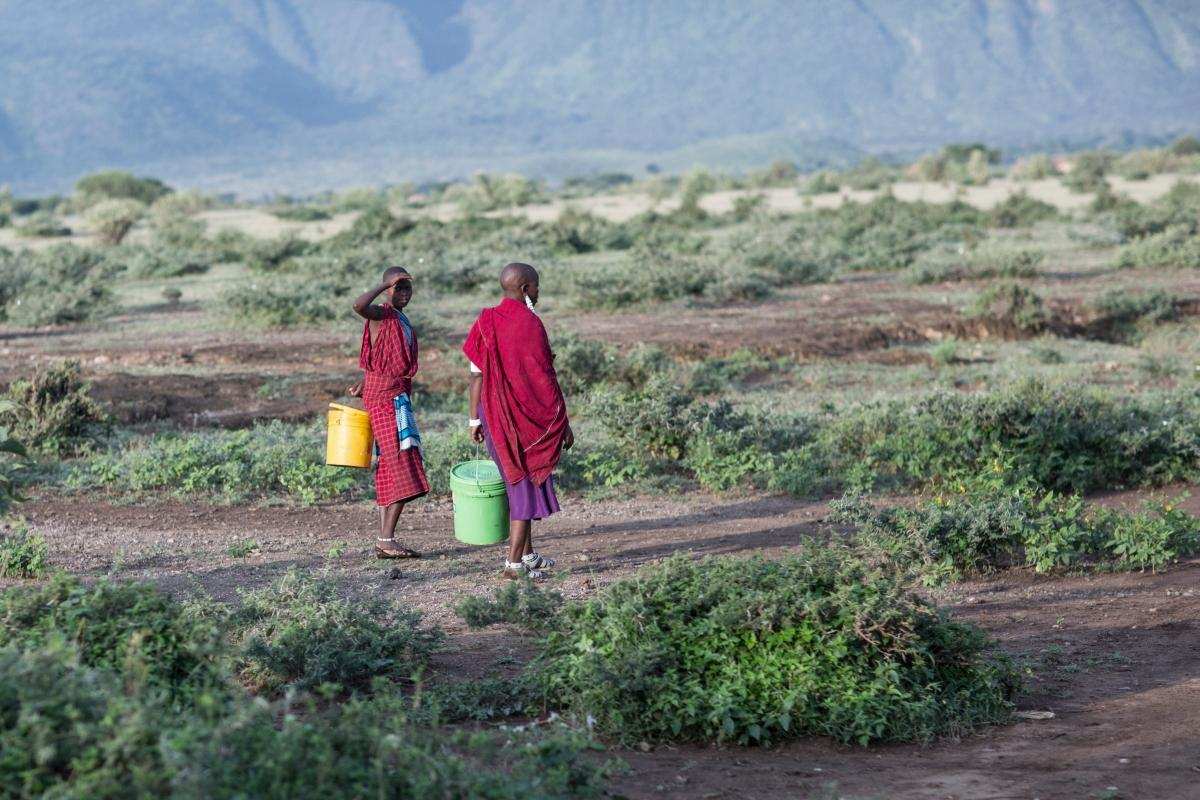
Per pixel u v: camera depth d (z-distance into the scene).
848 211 116.81
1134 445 27.31
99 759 8.46
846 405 35.94
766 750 12.53
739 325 52.31
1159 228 92.88
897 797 10.87
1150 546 20.42
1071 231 97.19
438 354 45.97
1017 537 20.73
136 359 44.34
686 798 10.90
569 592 18.48
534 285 18.78
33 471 27.47
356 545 21.89
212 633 12.73
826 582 14.12
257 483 26.64
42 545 19.77
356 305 19.77
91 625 12.02
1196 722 12.87
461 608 15.44
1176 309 57.16
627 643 13.32
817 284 69.56
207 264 86.38
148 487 26.66
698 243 87.38
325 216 176.50
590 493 26.66
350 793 8.72
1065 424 27.47
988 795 10.88
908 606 13.73
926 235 94.00
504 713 13.29
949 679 13.88
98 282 67.75
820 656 13.28
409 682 14.30
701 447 28.05
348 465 20.80
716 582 13.85
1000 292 54.22
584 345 40.06
